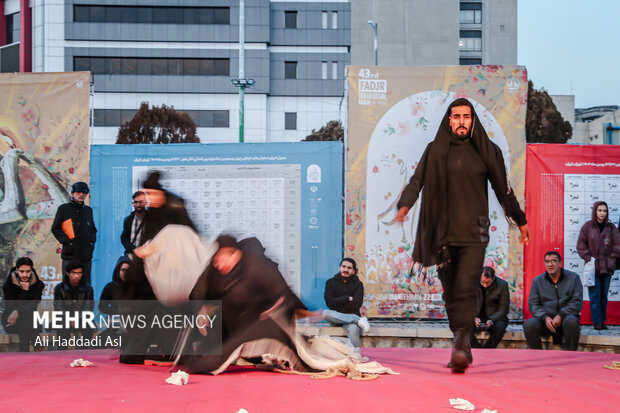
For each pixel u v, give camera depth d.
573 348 9.66
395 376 5.04
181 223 6.66
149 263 6.42
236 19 60.16
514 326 11.27
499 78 11.55
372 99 11.59
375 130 11.59
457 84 11.58
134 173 11.79
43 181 11.86
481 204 5.52
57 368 5.59
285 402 3.93
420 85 11.58
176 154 11.75
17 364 5.86
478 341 10.16
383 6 71.12
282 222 11.64
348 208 11.59
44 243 11.81
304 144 11.65
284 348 5.36
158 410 3.64
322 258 11.60
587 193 11.70
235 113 60.06
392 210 11.57
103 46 59.62
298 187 11.65
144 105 49.16
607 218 11.60
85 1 59.56
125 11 60.06
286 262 11.62
